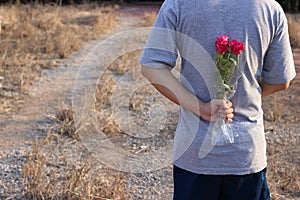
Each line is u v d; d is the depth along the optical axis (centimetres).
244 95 224
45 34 1118
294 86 735
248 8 218
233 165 225
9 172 442
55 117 579
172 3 221
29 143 512
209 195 229
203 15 216
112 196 391
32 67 831
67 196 389
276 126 570
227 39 214
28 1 1698
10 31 1097
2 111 609
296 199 405
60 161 462
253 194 231
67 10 1538
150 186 422
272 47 228
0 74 769
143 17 1556
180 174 231
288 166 466
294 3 1630
